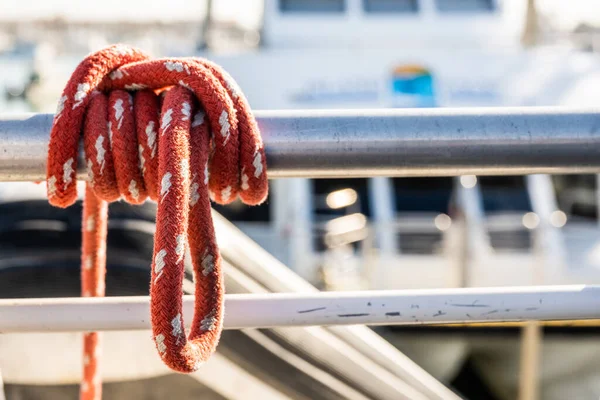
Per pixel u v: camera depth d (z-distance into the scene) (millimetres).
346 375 1605
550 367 4352
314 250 4516
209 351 730
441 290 936
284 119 795
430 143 793
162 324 672
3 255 1468
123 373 1491
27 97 7449
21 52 10078
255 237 4742
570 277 4457
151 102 780
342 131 789
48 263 1478
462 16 6043
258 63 5410
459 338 4219
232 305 903
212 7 7492
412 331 4219
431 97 5152
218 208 4848
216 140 761
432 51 5465
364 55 5426
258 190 792
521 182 4824
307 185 4809
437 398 1762
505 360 4297
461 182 4777
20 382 1493
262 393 1546
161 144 719
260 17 6332
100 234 1003
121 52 810
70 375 1496
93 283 1006
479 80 5266
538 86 5230
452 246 4465
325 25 5930
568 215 4977
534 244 4566
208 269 758
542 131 798
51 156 750
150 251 1497
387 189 4781
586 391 4348
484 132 795
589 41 7730
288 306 912
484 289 937
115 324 892
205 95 756
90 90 765
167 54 7133
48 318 885
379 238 4582
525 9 7395
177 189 695
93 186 772
